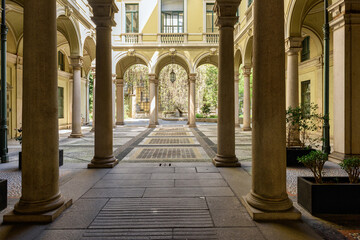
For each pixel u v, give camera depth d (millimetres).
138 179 5227
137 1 20641
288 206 3350
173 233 2914
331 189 3439
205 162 7086
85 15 14852
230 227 3064
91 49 17328
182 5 21109
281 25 3381
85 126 23391
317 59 13305
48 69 3406
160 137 13938
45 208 3307
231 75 6512
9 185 5027
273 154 3371
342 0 6668
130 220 3254
